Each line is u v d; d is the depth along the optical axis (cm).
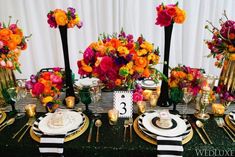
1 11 219
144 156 98
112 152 98
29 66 239
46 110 127
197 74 119
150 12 217
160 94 130
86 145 99
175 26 219
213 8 214
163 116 108
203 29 221
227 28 114
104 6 216
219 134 106
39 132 105
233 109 126
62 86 137
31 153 101
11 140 103
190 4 210
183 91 118
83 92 120
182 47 228
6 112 126
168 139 97
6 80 126
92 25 224
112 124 114
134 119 118
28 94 145
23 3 217
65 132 103
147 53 110
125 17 219
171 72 123
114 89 125
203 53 230
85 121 114
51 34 227
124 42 113
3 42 115
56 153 97
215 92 138
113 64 106
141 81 154
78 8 218
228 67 125
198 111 123
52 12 122
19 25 224
